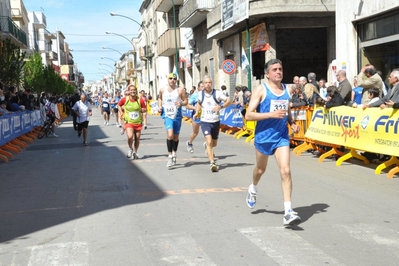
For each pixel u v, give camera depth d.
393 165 9.10
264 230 5.29
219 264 4.28
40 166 11.12
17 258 4.64
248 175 8.88
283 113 5.21
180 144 14.56
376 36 14.35
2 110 14.49
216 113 9.48
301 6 19.03
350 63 15.35
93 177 9.19
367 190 7.30
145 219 5.90
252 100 5.47
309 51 22.80
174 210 6.32
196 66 34.78
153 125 24.44
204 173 9.21
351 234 5.09
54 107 19.78
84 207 6.69
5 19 33.12
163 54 42.38
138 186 8.09
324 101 10.66
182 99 9.89
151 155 12.27
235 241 4.92
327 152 10.26
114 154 12.72
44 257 4.63
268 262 4.29
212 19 26.11
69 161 11.73
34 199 7.41
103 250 4.77
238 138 16.12
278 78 5.43
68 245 4.97
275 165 10.01
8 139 14.22
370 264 4.19
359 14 14.68
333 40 20.73
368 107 8.94
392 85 8.77
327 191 7.28
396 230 5.21
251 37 22.16
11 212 6.61
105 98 26.36
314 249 4.61
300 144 12.17
